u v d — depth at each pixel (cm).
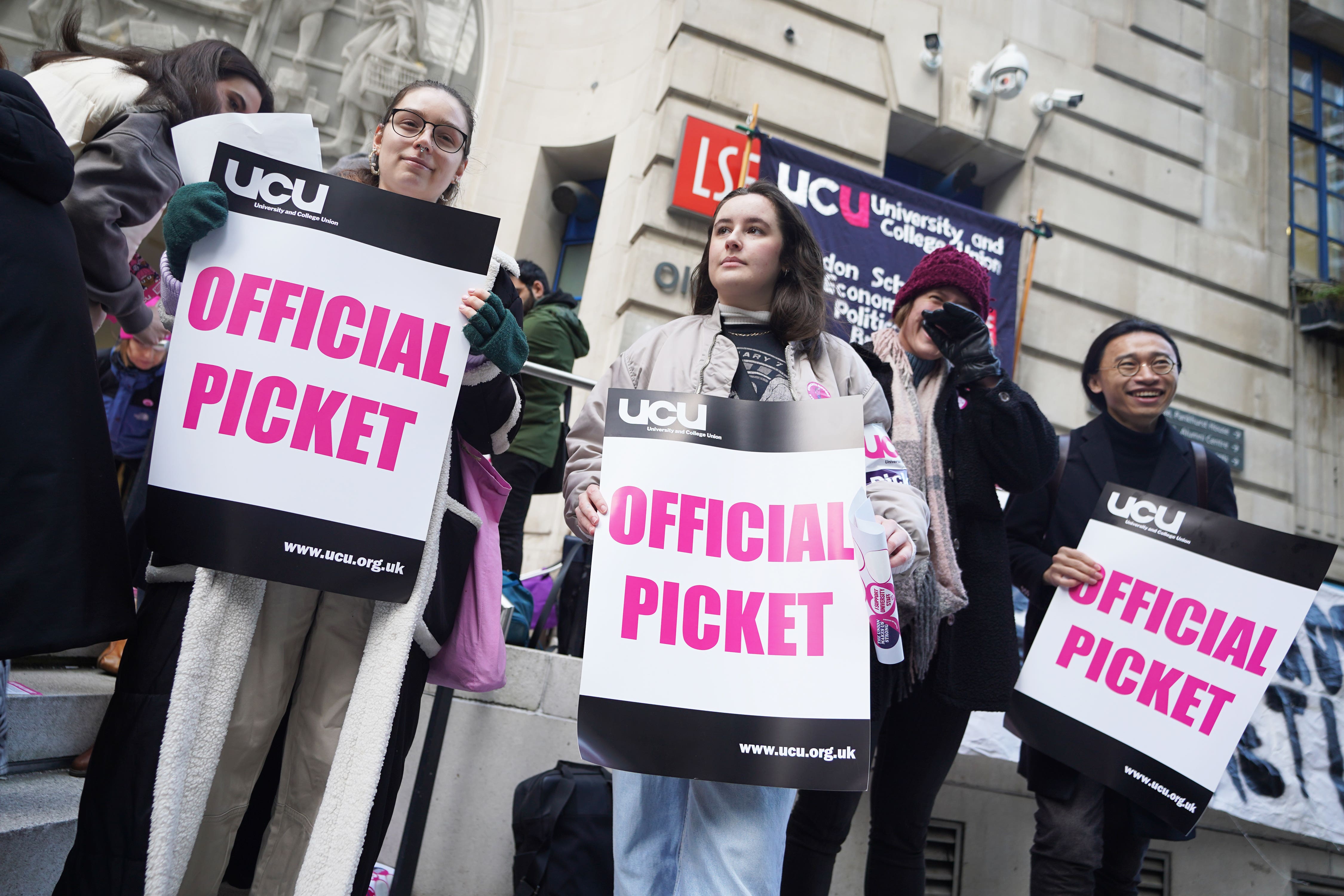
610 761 127
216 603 127
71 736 204
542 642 313
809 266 175
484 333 142
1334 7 802
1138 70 700
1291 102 779
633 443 145
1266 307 696
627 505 141
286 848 140
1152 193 679
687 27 570
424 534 136
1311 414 686
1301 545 199
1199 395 660
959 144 641
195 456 129
